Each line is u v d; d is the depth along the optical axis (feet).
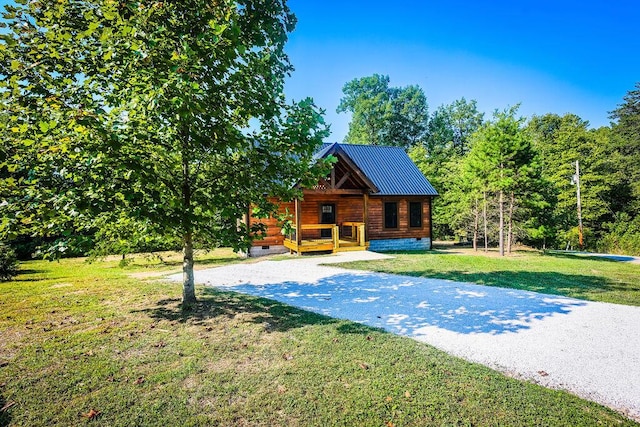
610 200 96.02
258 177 19.70
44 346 15.70
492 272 36.55
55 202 13.89
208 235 20.54
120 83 16.71
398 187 64.75
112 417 10.31
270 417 10.37
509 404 11.13
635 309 22.58
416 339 17.10
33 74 14.71
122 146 15.07
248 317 20.26
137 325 18.76
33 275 37.99
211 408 10.82
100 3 15.21
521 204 60.34
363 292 27.48
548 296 26.11
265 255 54.70
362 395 11.54
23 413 10.46
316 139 18.51
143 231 17.62
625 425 10.15
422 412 10.62
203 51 14.97
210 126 16.69
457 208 77.97
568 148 96.84
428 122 154.51
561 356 15.23
